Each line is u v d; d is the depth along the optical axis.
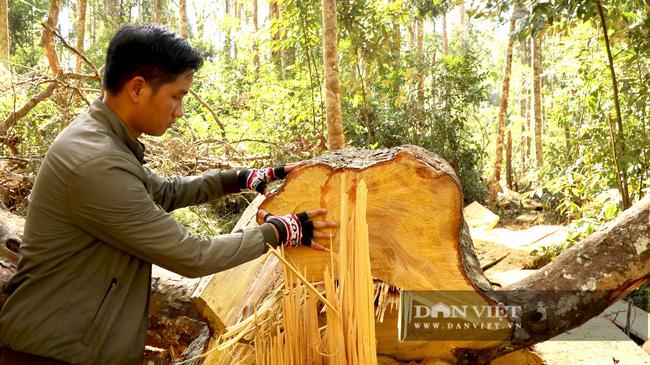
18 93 5.54
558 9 4.06
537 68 12.22
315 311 1.93
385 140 9.88
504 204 10.05
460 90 10.56
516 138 17.59
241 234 1.80
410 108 10.28
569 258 2.31
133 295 1.78
